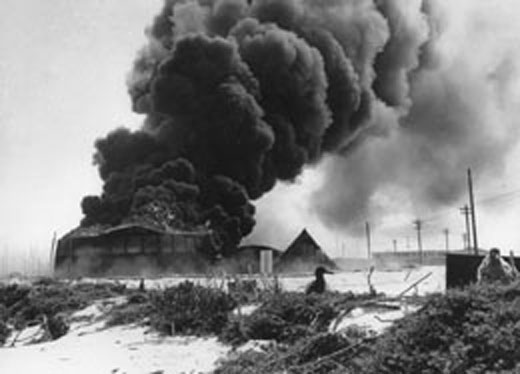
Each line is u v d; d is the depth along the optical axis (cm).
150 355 1291
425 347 870
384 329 1052
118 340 1510
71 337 1670
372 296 1502
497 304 908
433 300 960
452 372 786
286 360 1034
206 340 1407
